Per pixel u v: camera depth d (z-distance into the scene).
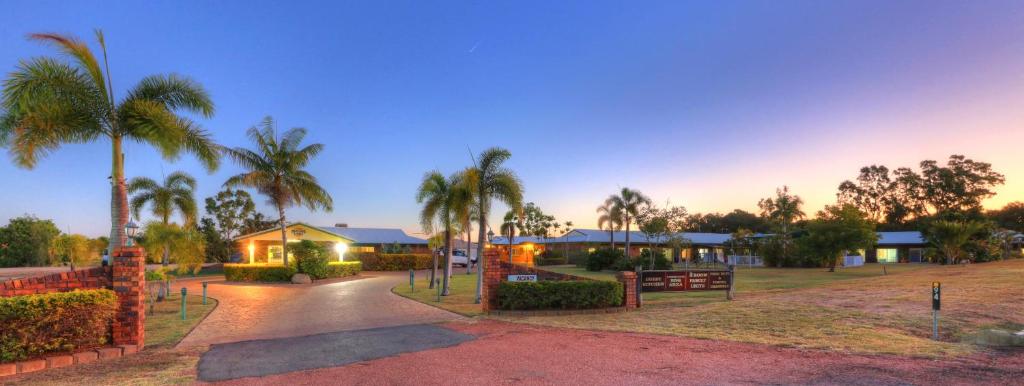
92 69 12.75
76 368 8.27
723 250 56.44
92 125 12.80
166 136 12.86
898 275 23.91
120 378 7.58
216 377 7.59
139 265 9.83
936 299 9.79
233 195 57.66
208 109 15.04
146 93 14.29
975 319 10.98
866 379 6.80
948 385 6.46
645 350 9.03
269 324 13.05
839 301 14.27
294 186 31.70
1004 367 7.35
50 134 12.21
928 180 78.06
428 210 19.72
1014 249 50.75
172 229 21.81
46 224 58.28
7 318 8.00
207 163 14.48
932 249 42.31
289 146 31.47
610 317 13.45
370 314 14.77
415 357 8.78
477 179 17.88
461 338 10.57
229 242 56.56
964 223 41.00
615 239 56.06
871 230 36.31
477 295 17.52
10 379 7.57
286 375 7.66
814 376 7.01
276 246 41.50
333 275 31.92
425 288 24.02
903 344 9.11
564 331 11.27
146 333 11.73
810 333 10.29
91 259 46.41
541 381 7.05
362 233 54.16
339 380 7.33
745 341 9.70
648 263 37.34
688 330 11.02
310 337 11.04
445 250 20.38
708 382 6.84
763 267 42.84
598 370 7.61
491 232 19.83
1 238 54.53
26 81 11.80
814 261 40.72
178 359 8.90
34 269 48.12
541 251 58.09
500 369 7.80
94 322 9.16
